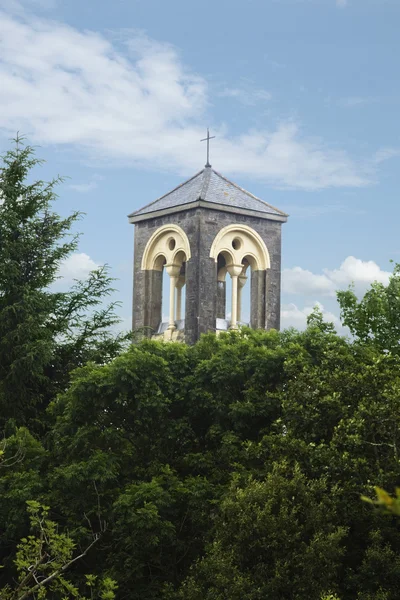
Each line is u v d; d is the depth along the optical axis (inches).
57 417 1544.0
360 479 1193.4
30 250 1943.9
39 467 1489.9
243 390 1457.9
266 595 1087.6
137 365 1439.5
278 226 2635.3
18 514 1371.8
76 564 1407.5
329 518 1153.4
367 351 1460.4
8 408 1804.9
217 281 2598.4
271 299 2613.2
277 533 1122.7
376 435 1248.2
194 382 1472.7
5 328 1872.5
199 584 1190.9
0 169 1978.3
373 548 1150.3
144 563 1336.1
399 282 1812.3
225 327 2529.5
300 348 1460.4
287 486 1168.2
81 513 1364.4
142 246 2662.4
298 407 1293.1
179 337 2536.9
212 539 1298.0
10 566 1433.3
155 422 1439.5
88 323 2017.7
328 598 981.8
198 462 1405.0
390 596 1129.4
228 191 2586.1
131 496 1302.9
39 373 1847.9
